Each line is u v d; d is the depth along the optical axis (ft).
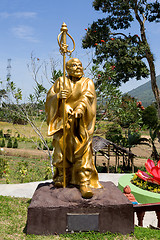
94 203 18.75
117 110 45.62
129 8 67.10
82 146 20.67
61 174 21.86
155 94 70.59
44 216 18.31
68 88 21.67
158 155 58.95
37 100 40.32
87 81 22.18
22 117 41.32
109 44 61.77
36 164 71.92
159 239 17.71
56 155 21.70
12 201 27.12
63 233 18.30
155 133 60.39
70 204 18.58
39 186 23.07
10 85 39.63
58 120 21.66
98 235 18.10
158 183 33.86
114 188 22.27
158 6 66.13
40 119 42.96
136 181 37.01
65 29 20.88
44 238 17.52
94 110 21.97
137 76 66.85
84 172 20.89
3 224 20.12
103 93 43.04
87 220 18.49
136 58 62.64
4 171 52.03
